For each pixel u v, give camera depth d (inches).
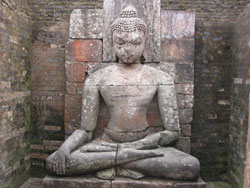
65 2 185.3
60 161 122.4
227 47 182.9
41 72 187.2
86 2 185.5
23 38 172.7
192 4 183.9
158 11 160.2
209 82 183.6
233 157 173.2
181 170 120.5
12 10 156.0
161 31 162.7
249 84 150.2
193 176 120.7
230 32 182.5
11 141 158.1
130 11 141.6
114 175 124.6
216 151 185.9
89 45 162.7
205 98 184.2
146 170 122.9
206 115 184.7
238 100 167.0
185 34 163.2
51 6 185.3
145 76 144.8
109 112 146.8
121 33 138.2
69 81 165.2
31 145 188.5
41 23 185.8
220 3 182.9
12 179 160.6
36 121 188.4
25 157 179.9
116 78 144.1
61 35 185.5
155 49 160.9
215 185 180.1
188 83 162.9
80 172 124.4
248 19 154.3
